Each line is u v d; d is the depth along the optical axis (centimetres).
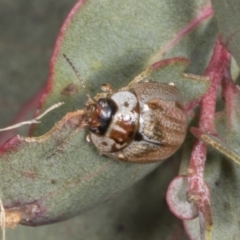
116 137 12
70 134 12
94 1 13
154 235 15
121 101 12
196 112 13
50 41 17
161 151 12
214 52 13
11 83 17
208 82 12
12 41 17
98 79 13
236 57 12
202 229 12
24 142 12
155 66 12
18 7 17
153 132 12
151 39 13
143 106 12
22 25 17
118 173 12
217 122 13
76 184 12
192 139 13
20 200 12
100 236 15
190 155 13
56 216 12
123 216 15
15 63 17
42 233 15
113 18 13
